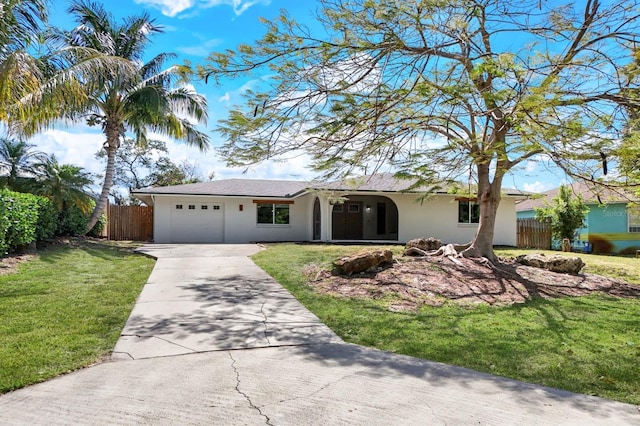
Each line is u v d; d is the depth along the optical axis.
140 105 15.52
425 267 9.43
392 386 3.60
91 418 2.93
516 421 3.00
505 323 5.83
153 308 6.30
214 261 11.75
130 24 16.28
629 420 3.04
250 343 4.75
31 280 8.14
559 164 7.22
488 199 10.41
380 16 5.71
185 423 2.88
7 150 15.48
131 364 4.04
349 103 6.28
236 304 6.66
